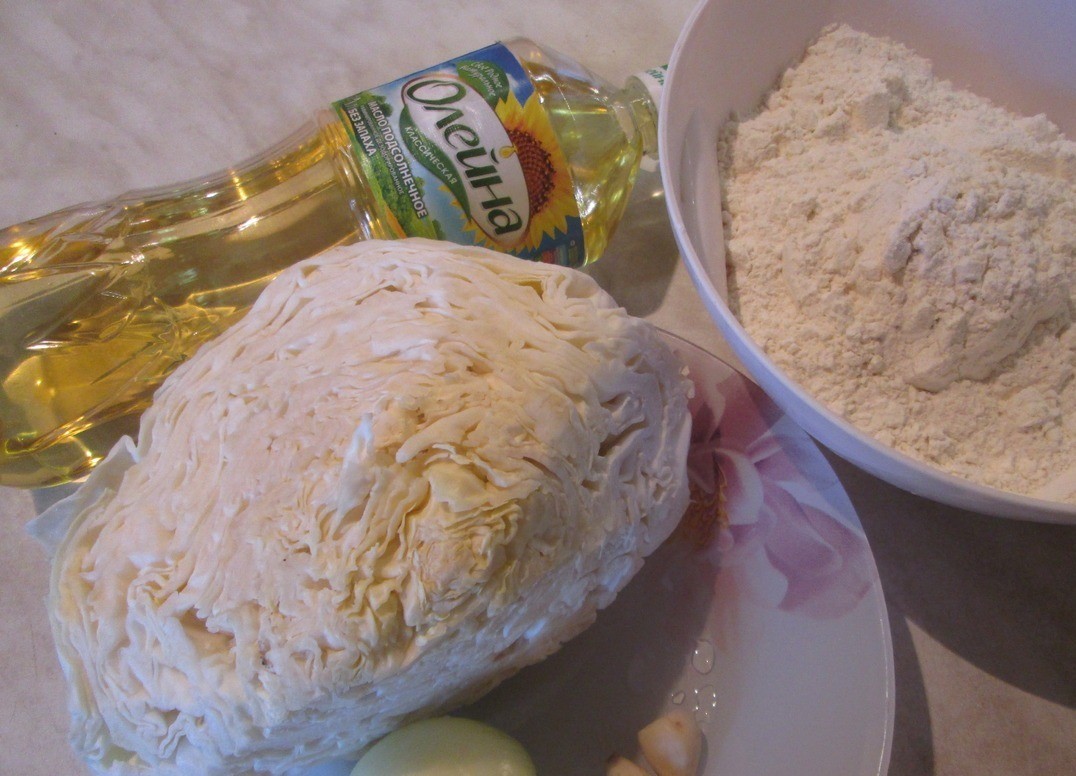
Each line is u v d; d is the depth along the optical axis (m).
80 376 0.29
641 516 0.24
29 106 0.35
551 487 0.21
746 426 0.27
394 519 0.20
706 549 0.26
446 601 0.20
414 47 0.37
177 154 0.35
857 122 0.28
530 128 0.27
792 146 0.28
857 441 0.22
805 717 0.24
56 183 0.34
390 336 0.22
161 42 0.37
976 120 0.28
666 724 0.24
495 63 0.28
